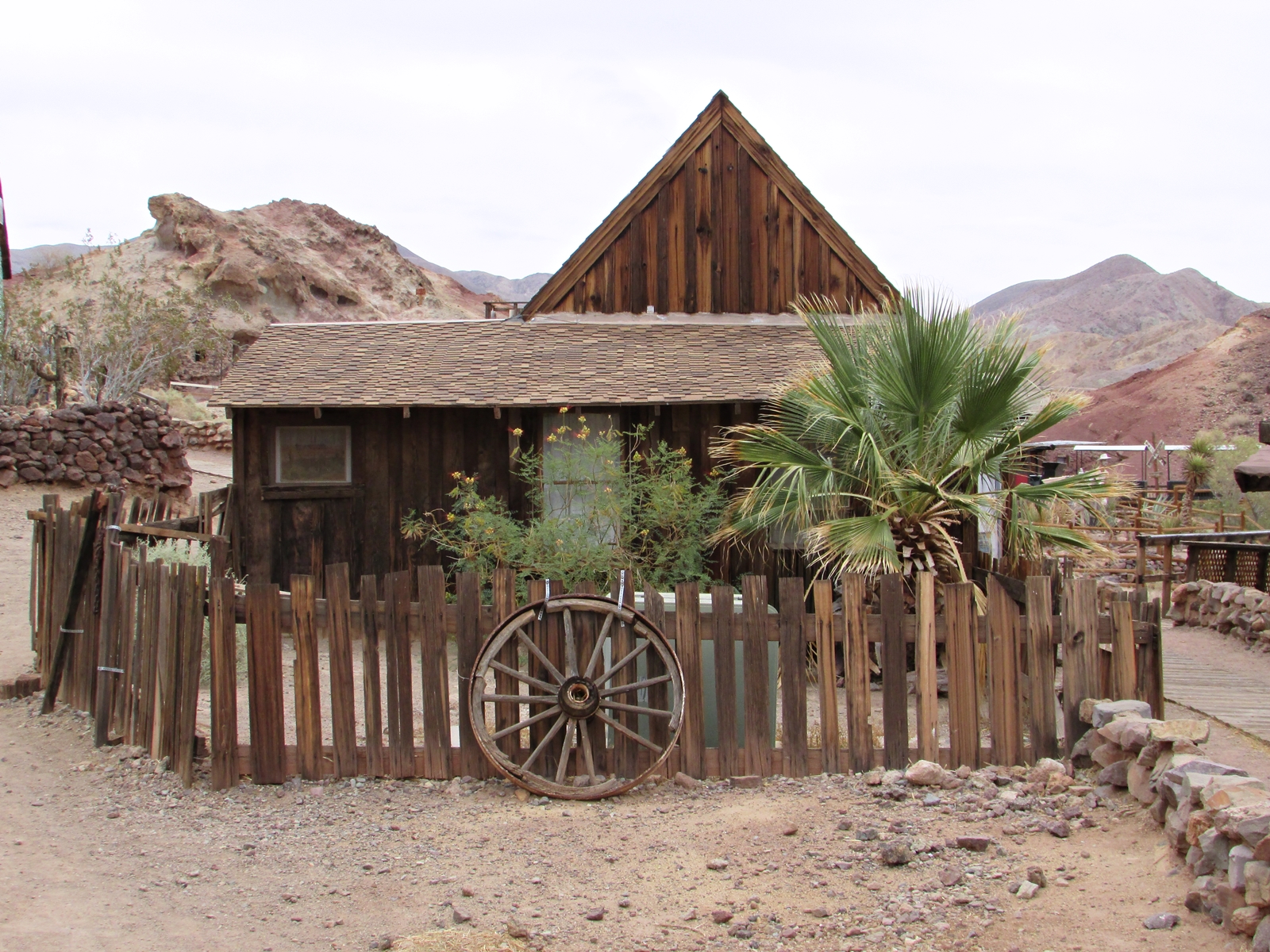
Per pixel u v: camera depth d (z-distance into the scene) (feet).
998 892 13.43
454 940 12.35
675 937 12.65
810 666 27.81
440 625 18.75
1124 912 12.59
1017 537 26.58
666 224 40.47
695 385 34.30
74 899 14.03
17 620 32.40
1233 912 11.55
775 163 40.83
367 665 18.81
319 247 262.88
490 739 18.13
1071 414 27.91
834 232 41.11
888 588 18.76
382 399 33.17
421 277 279.49
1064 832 15.42
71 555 23.97
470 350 37.58
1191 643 32.58
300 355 37.11
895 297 40.78
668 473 33.06
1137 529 54.08
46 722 22.39
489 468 35.35
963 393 27.27
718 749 18.76
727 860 14.97
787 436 31.42
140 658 20.36
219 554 21.49
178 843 16.07
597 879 14.53
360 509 35.04
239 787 18.51
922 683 18.70
